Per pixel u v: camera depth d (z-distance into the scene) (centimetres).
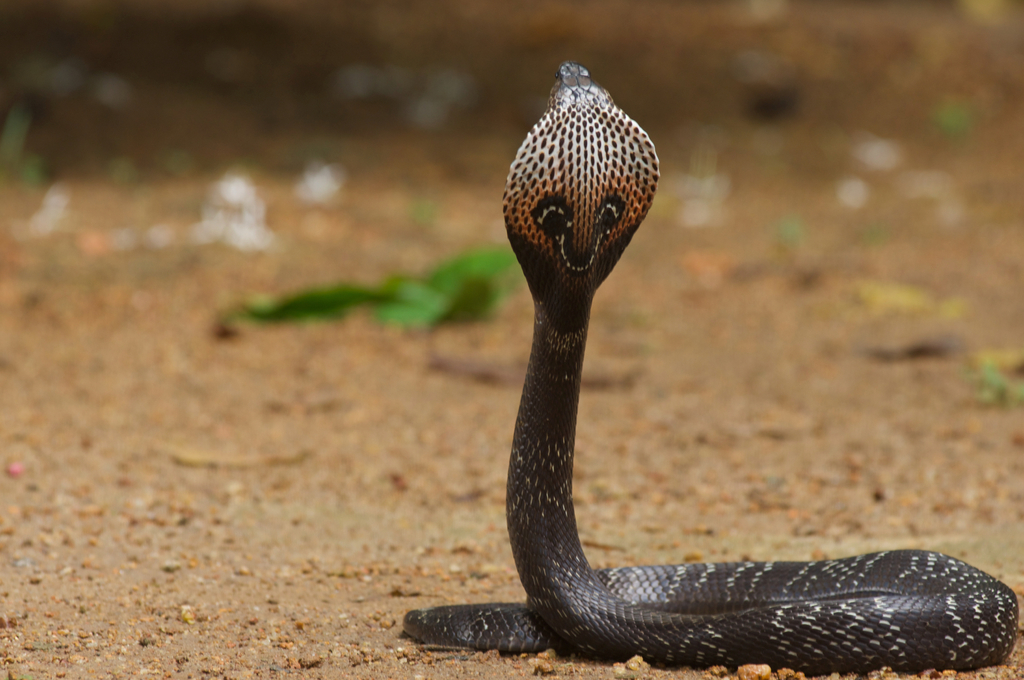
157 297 1554
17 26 2738
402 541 789
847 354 1360
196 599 655
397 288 1470
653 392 1199
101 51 2675
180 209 1964
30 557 722
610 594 549
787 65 2895
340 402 1143
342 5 3008
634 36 2978
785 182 2409
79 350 1312
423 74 2773
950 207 2206
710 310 1591
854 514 834
